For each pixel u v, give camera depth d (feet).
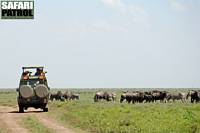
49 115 190.39
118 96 534.37
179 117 154.71
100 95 395.96
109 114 173.37
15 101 380.17
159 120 143.23
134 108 220.43
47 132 121.60
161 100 366.63
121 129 118.73
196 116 153.28
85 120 150.51
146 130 116.16
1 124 147.23
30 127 136.15
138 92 358.43
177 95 387.34
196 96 353.92
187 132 112.78
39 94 215.51
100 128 124.06
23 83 217.15
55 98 433.48
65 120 161.89
